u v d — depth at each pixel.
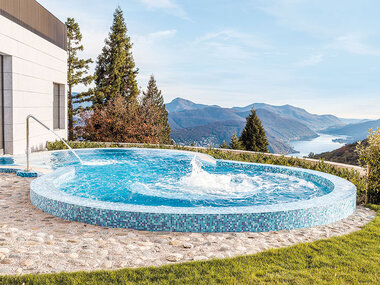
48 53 13.41
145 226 3.89
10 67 10.09
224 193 6.42
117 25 25.98
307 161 9.12
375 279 2.62
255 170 8.61
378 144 5.89
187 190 6.60
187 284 2.46
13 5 10.22
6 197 5.11
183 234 3.81
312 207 4.32
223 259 3.00
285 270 2.78
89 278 2.50
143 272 2.66
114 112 19.88
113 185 6.92
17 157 9.35
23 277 2.44
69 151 10.68
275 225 4.11
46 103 13.23
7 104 10.16
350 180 6.76
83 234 3.66
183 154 11.01
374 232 4.00
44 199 4.47
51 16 13.79
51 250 3.09
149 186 6.90
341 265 2.92
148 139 20.06
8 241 3.23
